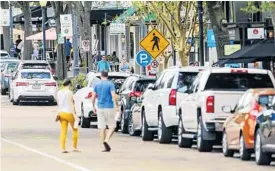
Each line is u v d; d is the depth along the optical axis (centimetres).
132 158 4634
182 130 5353
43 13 12656
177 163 4334
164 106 5638
